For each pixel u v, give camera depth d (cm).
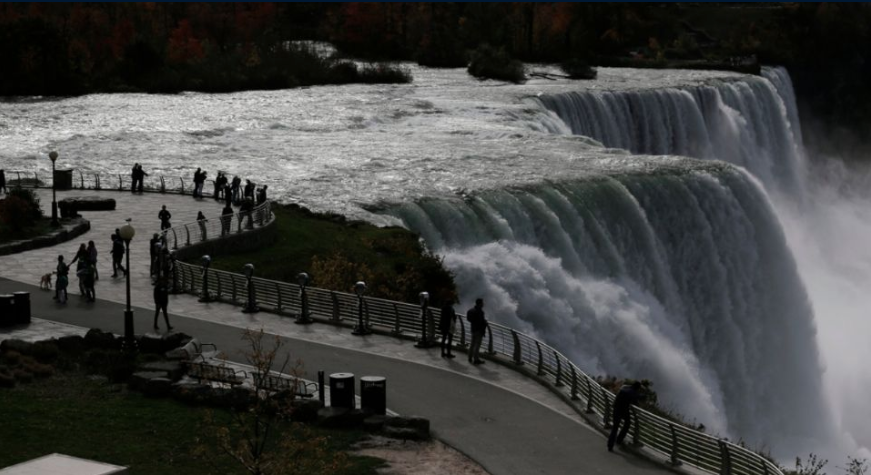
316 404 3569
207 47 18300
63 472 2383
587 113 13712
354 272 6066
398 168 9469
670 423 3347
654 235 8212
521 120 12531
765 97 16250
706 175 8725
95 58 19600
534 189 8131
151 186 9019
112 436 3334
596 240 7950
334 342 4606
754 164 15262
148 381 3712
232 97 15612
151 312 4966
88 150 11088
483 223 7706
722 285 8544
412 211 7775
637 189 8375
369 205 7981
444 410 3781
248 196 7800
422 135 11500
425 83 16838
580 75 17262
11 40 16375
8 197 6612
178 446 3288
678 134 14312
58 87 16462
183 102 15162
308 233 7050
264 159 10344
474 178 8750
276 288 5238
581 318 7106
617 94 13938
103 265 5938
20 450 3164
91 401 3631
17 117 13575
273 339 4600
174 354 3969
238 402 3588
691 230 8462
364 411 3581
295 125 12650
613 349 7106
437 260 6606
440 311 4628
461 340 4553
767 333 8656
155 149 11125
